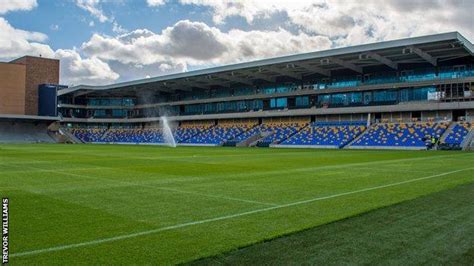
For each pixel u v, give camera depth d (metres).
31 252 6.30
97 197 11.63
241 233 7.52
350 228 7.89
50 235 7.31
